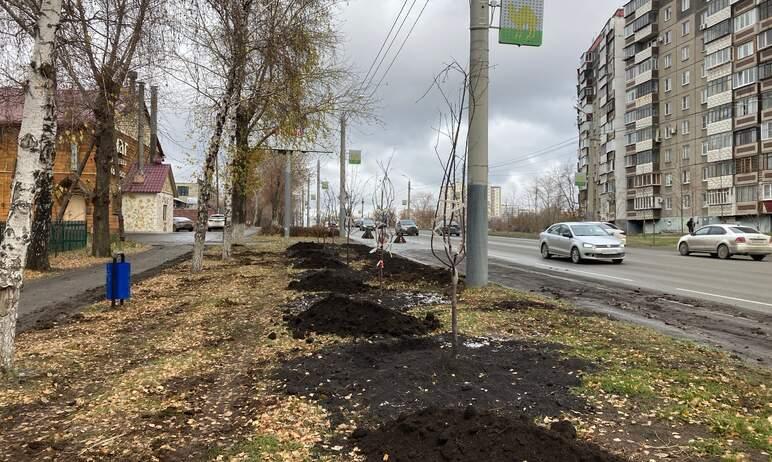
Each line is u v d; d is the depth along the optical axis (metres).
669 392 4.73
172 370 5.71
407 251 26.14
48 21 5.73
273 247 26.92
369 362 5.78
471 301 9.79
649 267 18.50
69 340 7.29
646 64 63.50
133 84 17.03
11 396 4.99
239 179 21.38
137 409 4.59
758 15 47.53
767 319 8.75
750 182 48.66
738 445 3.71
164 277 14.30
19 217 5.65
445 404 4.43
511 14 10.18
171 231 51.09
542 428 3.61
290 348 6.49
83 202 37.38
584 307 9.78
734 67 50.25
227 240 19.69
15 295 5.67
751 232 22.78
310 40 17.86
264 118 21.27
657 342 6.59
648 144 63.31
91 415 4.48
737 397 4.65
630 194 68.00
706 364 5.64
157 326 8.14
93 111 17.16
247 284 12.50
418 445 3.56
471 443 3.45
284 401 4.68
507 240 40.75
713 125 52.84
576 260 20.02
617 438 3.83
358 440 3.85
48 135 5.79
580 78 92.06
